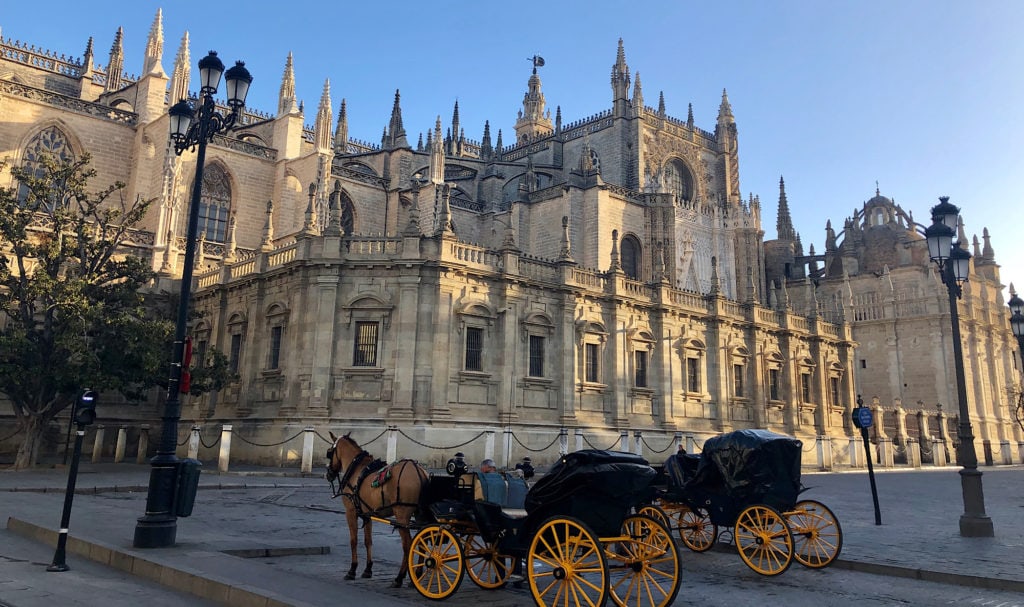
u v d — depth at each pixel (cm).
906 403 7862
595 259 6438
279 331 3969
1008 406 8538
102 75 7444
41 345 3259
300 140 5975
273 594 998
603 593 952
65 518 1232
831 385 6266
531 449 3934
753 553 1487
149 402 4594
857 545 1716
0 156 4784
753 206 8044
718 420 5122
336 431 3544
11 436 3934
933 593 1258
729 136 8925
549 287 4262
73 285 3167
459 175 8000
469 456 3675
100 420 4366
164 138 5038
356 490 1264
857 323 8344
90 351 3180
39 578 1151
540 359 4191
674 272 6931
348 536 1738
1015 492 3538
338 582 1229
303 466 3209
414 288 3734
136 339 3288
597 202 6531
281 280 3997
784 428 5644
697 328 5156
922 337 7856
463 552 1131
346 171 6316
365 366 3678
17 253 3319
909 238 9150
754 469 1478
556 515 1078
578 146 8062
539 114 11231
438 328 3734
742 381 5412
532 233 6844
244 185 5762
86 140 5188
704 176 8625
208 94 1628
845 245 9475
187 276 1538
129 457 4375
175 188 4953
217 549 1384
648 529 1177
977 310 8469
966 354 7994
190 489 1423
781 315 5866
